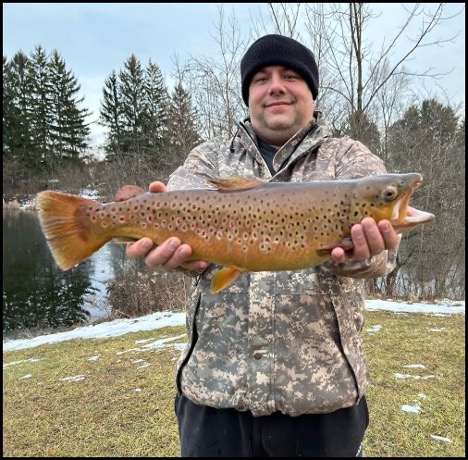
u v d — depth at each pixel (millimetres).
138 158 21438
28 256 25188
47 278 20781
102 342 9398
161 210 2455
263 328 2406
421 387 5816
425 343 7590
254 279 2486
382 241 2133
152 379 6688
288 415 2424
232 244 2404
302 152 2666
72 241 2506
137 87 43156
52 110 56594
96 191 33406
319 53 15219
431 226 16891
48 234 2482
